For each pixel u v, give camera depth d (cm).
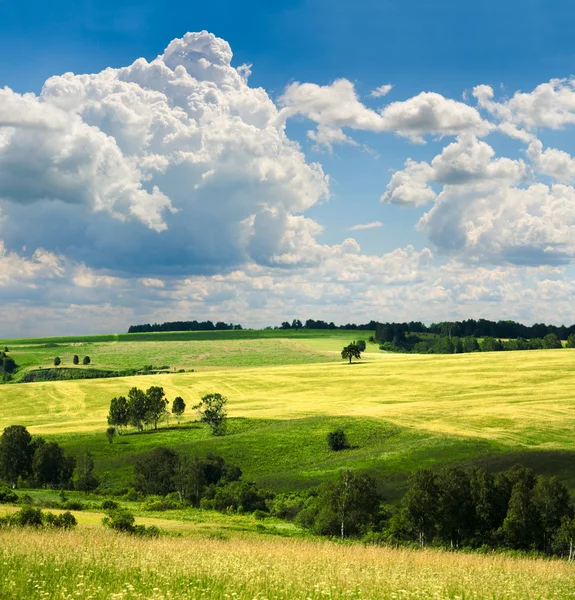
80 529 3369
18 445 10412
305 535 6072
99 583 1502
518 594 1733
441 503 6166
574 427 11188
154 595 1339
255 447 11238
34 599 1306
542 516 5931
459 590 1733
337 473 9556
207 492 8794
